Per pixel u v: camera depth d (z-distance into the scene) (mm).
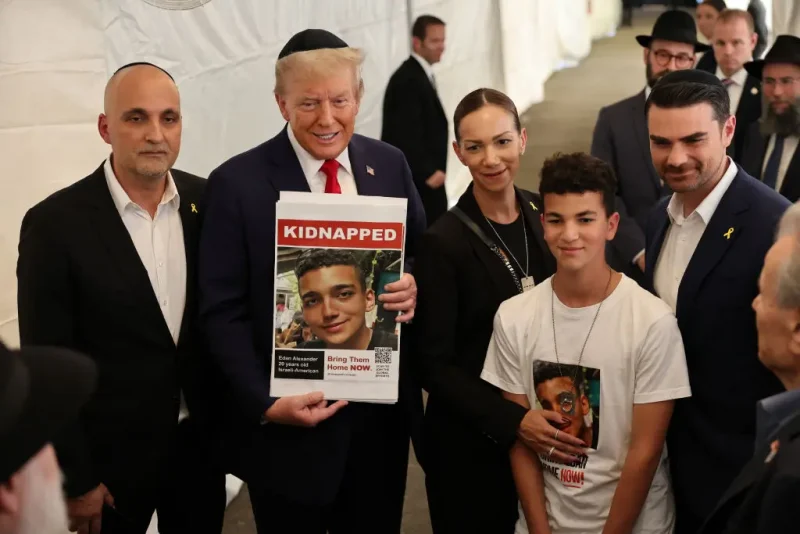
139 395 2184
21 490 986
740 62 4297
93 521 2115
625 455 2072
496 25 9297
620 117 3965
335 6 4684
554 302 2125
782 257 1573
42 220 2119
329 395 2100
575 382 2084
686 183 2025
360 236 2068
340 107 2072
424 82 4707
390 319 2094
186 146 3100
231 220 2137
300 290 2072
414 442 2377
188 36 3094
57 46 2473
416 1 6402
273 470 2189
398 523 2443
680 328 2072
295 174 2158
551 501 2162
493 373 2217
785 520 1245
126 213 2191
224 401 2303
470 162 2252
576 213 2002
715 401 2035
